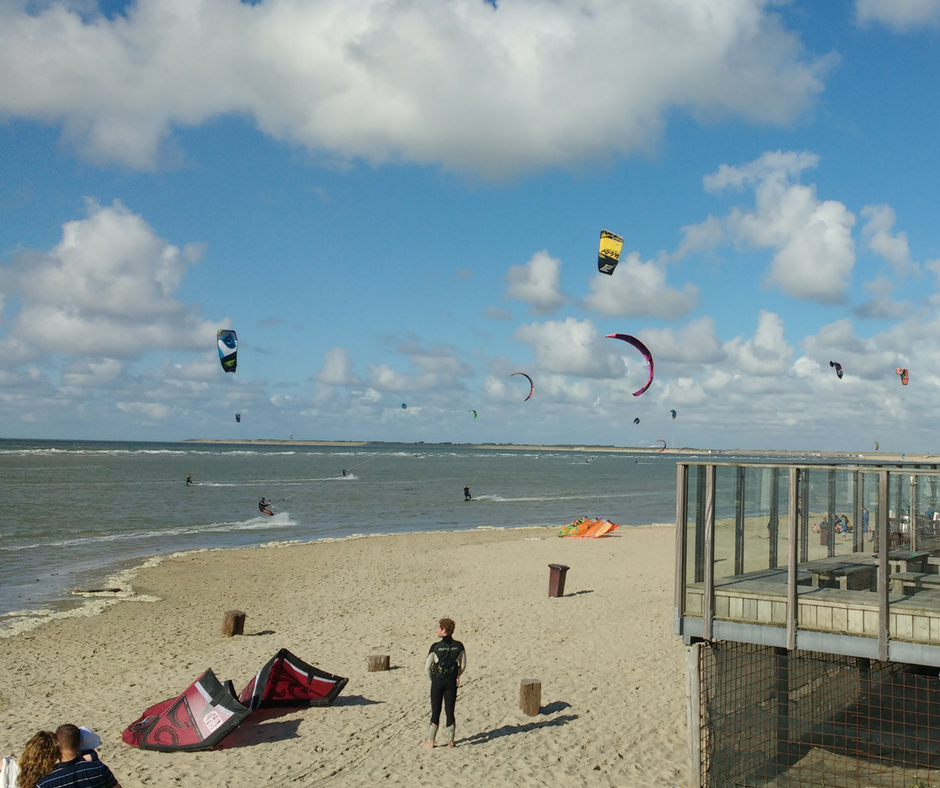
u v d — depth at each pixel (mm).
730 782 7258
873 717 8211
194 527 36250
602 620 15070
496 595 18703
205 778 8000
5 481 62031
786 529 7965
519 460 159750
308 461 122562
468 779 7840
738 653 7691
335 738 9070
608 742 8734
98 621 17141
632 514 46625
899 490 8297
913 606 6289
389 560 25625
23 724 10141
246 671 12586
